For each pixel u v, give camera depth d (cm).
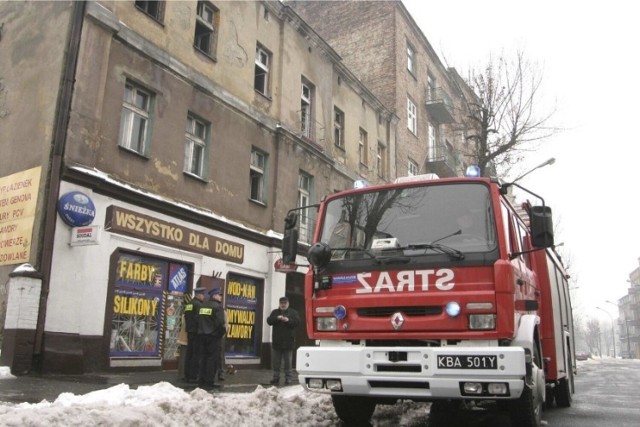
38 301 991
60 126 1074
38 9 1195
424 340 549
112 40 1198
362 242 612
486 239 561
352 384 550
